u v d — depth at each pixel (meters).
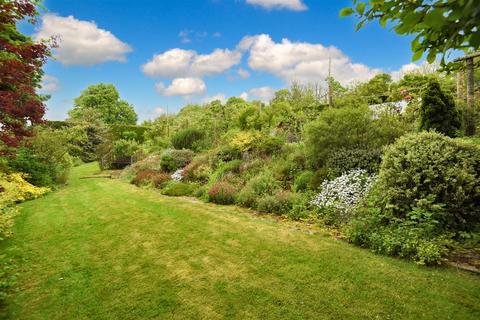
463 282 3.27
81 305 3.37
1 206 6.66
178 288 3.58
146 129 29.25
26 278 4.09
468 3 1.09
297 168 8.62
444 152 4.59
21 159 11.16
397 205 4.63
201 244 4.89
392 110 9.84
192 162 12.76
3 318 3.19
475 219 4.31
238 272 3.87
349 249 4.34
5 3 3.67
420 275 3.46
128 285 3.73
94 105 41.72
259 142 11.02
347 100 12.73
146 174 13.30
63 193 11.13
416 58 1.82
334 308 3.00
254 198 7.46
